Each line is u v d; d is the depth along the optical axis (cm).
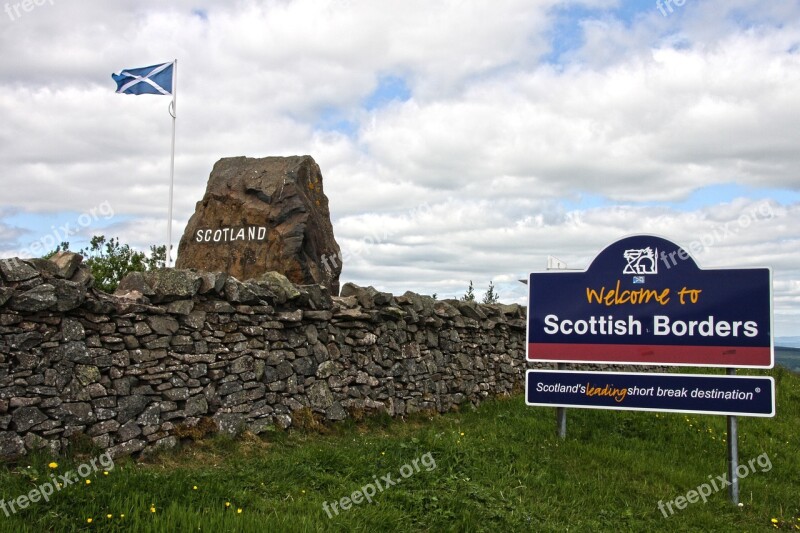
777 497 914
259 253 1144
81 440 675
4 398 623
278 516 595
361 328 1038
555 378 1008
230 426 820
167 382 765
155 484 618
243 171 1218
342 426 964
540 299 1020
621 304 977
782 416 1459
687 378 933
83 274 700
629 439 1083
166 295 771
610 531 720
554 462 914
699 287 938
